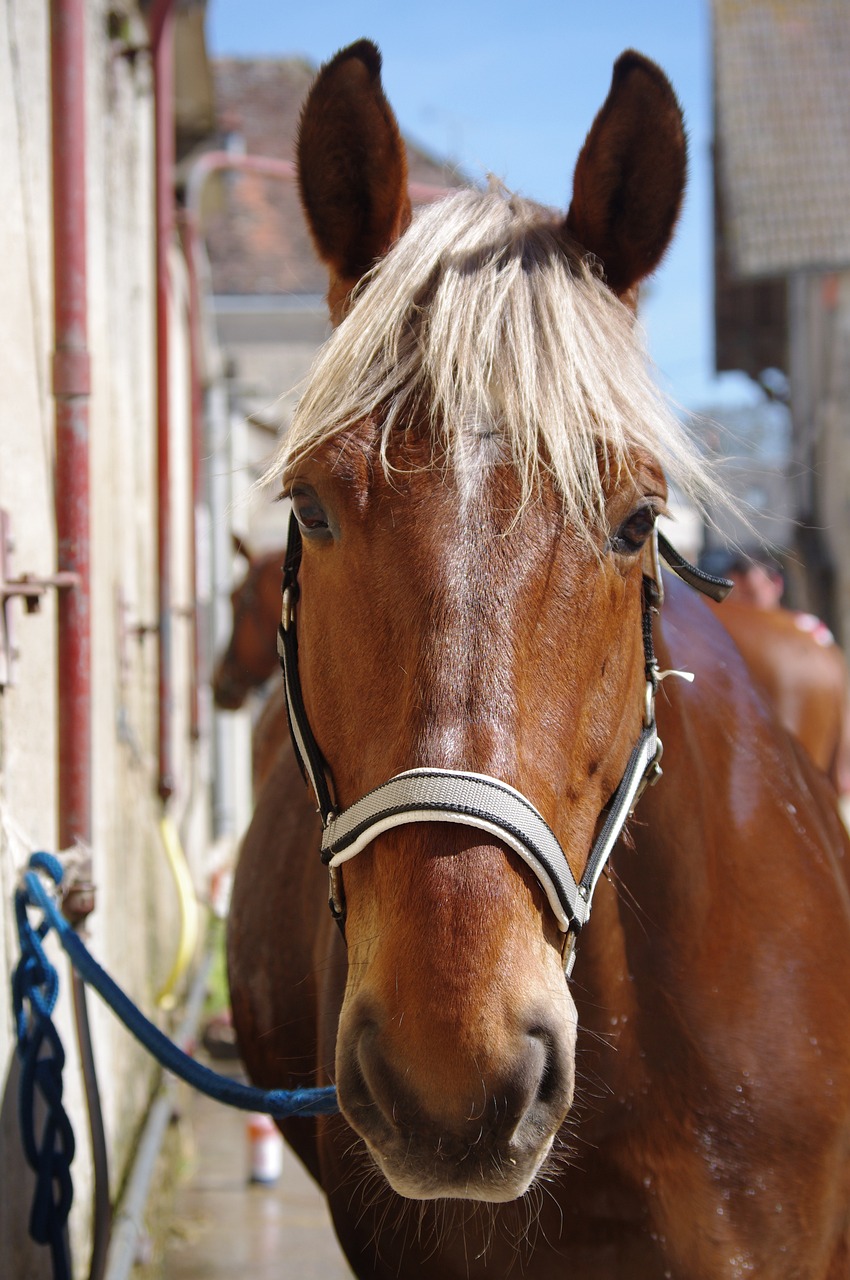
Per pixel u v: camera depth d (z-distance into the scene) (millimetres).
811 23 12734
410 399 1286
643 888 1575
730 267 11531
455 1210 1540
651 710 1495
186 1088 4191
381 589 1246
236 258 13945
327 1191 1788
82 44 2250
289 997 2039
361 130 1486
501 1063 1107
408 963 1140
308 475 1312
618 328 1372
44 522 2201
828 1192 1591
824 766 3154
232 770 7539
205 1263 3119
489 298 1297
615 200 1489
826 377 11727
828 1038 1629
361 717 1262
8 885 1910
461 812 1160
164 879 3986
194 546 5465
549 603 1234
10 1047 1891
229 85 15609
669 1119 1555
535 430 1233
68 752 2166
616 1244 1562
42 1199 1728
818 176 11562
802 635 3133
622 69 1457
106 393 3000
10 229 2051
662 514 1373
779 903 1688
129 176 3676
